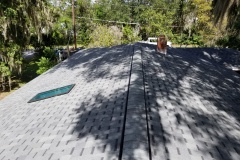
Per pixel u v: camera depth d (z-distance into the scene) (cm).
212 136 324
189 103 445
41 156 287
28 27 1862
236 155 288
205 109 439
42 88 742
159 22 4509
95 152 256
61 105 499
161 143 262
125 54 918
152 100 399
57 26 3011
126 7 5475
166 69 698
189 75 706
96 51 1295
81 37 4134
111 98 440
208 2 4159
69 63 1123
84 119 376
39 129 392
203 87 610
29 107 561
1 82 2067
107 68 746
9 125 468
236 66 1480
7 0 1625
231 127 384
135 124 290
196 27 4466
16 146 348
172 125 321
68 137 322
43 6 1888
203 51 1745
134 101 372
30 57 3303
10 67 1773
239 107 527
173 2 5184
